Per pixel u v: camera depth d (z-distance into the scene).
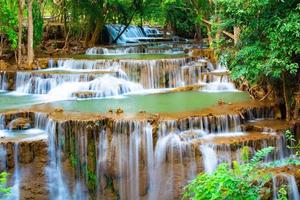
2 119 12.05
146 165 11.05
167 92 15.96
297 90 12.28
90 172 11.12
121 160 11.10
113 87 15.55
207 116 11.71
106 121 11.23
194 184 5.83
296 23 10.48
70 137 11.12
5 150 10.68
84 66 17.70
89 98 14.93
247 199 5.54
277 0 11.24
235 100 14.00
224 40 13.81
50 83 15.83
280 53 11.15
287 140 11.28
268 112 12.84
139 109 12.92
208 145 10.71
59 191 11.15
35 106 13.39
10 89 16.52
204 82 16.86
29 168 10.86
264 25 11.44
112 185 11.15
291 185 9.42
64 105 13.60
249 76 12.49
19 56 18.77
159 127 11.07
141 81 16.81
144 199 11.12
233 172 6.00
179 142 10.86
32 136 11.29
